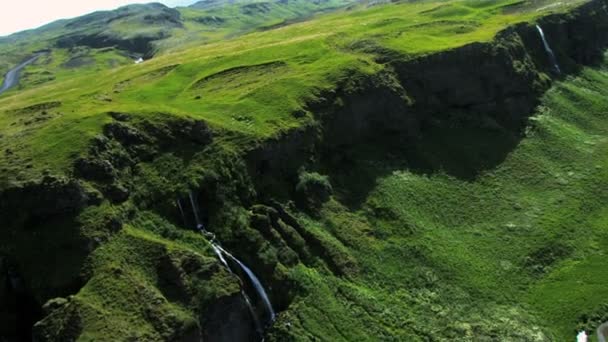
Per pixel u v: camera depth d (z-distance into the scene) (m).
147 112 56.78
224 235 49.81
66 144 49.94
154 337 38.47
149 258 44.06
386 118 71.00
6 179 46.56
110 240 44.69
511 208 65.25
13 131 56.75
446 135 74.06
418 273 54.22
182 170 52.66
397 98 71.94
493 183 69.00
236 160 54.81
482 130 76.31
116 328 38.38
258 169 56.50
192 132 55.59
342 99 68.12
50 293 41.91
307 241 53.62
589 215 64.62
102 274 41.78
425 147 71.44
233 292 43.53
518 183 69.56
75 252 43.34
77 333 38.00
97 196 46.69
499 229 61.84
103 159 49.34
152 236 46.91
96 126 52.47
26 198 45.38
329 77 70.19
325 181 59.88
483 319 49.75
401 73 75.88
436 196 64.94
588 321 50.09
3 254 44.19
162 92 72.50
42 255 43.69
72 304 39.31
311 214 56.84
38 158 48.75
